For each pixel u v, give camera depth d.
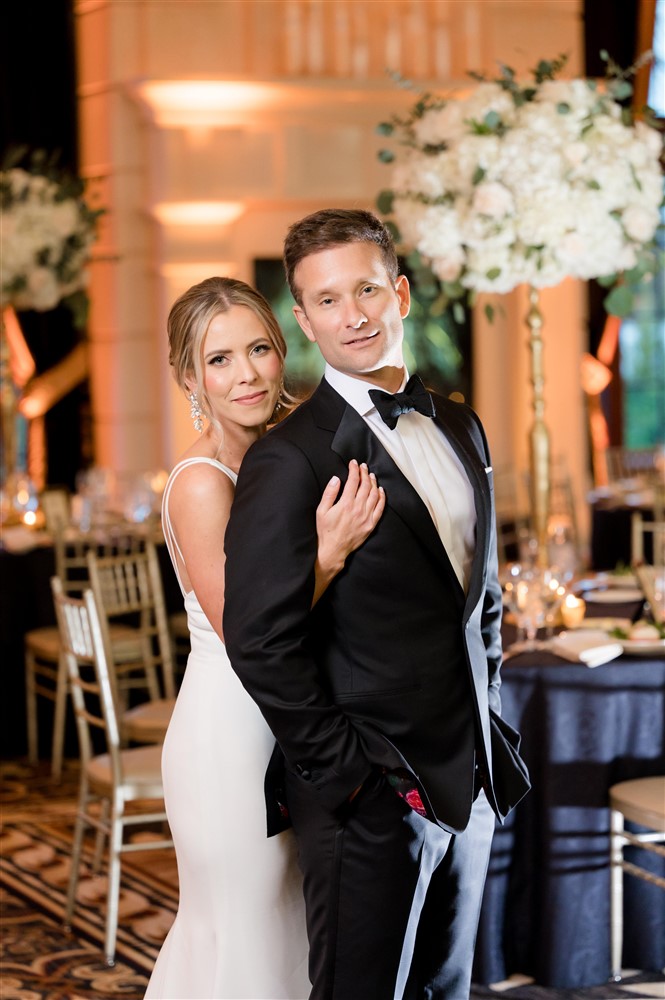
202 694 2.53
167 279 8.29
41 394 8.50
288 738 2.17
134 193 8.38
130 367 8.52
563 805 3.38
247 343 2.49
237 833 2.49
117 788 3.73
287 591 2.15
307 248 2.23
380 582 2.23
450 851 2.37
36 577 6.08
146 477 7.64
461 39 8.42
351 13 8.32
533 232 3.96
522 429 8.84
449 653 2.27
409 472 2.30
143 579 4.93
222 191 8.20
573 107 3.98
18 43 8.29
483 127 4.05
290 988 2.53
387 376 2.34
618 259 4.05
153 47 8.18
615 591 4.59
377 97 8.21
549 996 3.37
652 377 9.90
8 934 3.96
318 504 2.22
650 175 4.02
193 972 2.56
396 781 2.20
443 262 4.16
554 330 8.73
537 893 3.44
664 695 3.45
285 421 2.30
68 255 6.75
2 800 5.41
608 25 8.93
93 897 4.26
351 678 2.25
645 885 3.51
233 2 8.22
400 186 4.21
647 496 7.55
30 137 8.36
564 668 3.38
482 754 2.30
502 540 7.39
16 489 6.70
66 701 6.10
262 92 8.02
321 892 2.28
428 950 2.43
